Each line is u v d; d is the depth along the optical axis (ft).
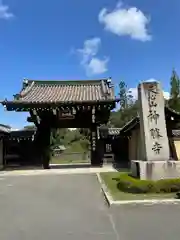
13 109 101.09
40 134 108.17
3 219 35.14
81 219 34.32
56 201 45.55
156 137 52.44
